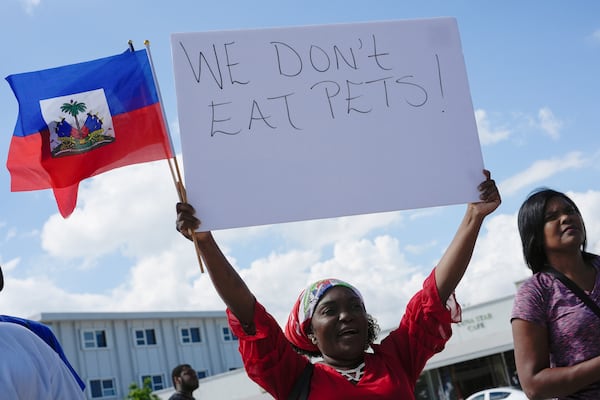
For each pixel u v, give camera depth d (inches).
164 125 130.5
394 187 129.2
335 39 135.9
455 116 135.0
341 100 132.5
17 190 141.2
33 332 92.9
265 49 132.8
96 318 1478.8
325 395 117.7
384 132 132.1
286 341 124.7
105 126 142.3
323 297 123.9
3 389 81.4
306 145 128.7
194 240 120.0
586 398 122.6
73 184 141.7
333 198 126.8
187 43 130.1
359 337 121.4
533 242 133.2
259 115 128.9
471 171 132.0
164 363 1558.8
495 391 696.4
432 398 1089.4
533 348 127.3
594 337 124.3
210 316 1669.5
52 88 141.9
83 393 98.0
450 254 129.6
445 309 127.2
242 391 1198.3
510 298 1079.0
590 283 130.0
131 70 143.4
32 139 141.1
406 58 137.1
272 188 125.3
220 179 124.2
